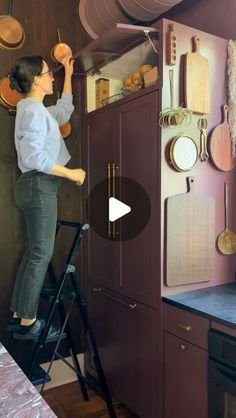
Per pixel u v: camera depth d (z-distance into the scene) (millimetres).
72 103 2393
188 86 1796
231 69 1945
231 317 1506
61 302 2219
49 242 1850
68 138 2484
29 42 2303
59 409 2264
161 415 1871
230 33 2027
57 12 2395
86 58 2156
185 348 1698
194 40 1829
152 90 1825
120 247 2145
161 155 1788
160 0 1942
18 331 1862
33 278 1812
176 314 1740
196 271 1918
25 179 1831
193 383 1664
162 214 1812
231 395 1485
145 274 1943
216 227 1991
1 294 2275
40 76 1844
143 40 1897
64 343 2535
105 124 2242
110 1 2068
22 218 2322
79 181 1890
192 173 1885
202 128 1897
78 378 2373
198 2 2207
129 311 2096
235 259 2078
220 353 1508
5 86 2203
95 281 2426
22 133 1726
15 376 1191
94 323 2473
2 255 2271
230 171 2027
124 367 2166
